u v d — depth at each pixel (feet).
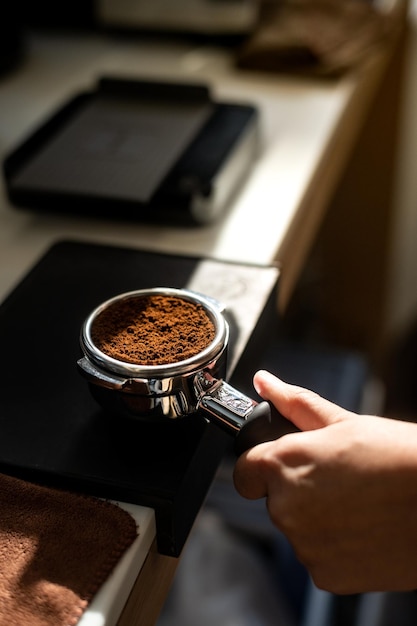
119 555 1.17
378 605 2.68
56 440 1.31
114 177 1.99
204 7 3.10
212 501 3.02
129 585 1.19
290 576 2.89
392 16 3.23
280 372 3.32
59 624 1.09
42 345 1.49
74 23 3.32
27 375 1.43
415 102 4.25
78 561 1.16
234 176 2.12
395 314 5.02
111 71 2.95
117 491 1.24
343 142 2.77
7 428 1.33
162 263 1.70
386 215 4.03
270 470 1.23
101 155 2.08
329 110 2.56
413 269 4.98
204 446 1.34
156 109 2.30
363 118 3.45
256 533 2.98
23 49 3.07
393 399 3.77
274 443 1.24
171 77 2.90
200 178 1.98
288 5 3.24
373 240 4.13
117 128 2.20
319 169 2.32
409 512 1.19
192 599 2.79
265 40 2.92
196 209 1.97
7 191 2.02
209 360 1.24
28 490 1.25
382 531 1.21
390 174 3.92
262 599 2.81
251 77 2.87
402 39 3.56
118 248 1.75
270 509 1.23
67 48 3.21
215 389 1.28
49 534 1.19
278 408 1.31
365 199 4.01
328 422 1.28
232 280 1.65
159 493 1.23
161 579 1.36
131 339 1.30
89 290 1.62
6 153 2.29
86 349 1.26
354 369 3.37
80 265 1.70
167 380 1.22
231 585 2.84
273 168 2.24
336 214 4.10
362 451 1.20
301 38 2.90
